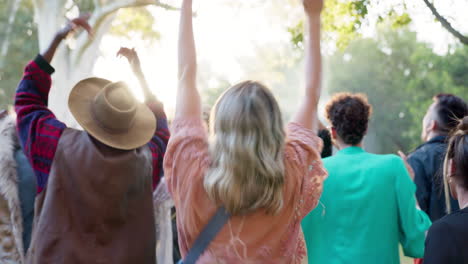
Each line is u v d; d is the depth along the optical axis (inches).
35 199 117.6
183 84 97.3
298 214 93.0
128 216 112.0
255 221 89.0
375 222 138.9
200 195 89.6
